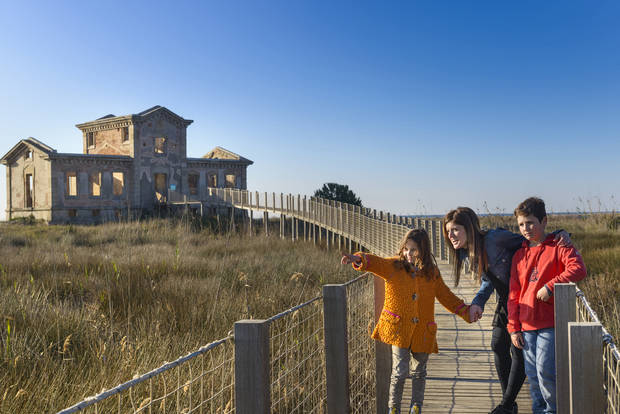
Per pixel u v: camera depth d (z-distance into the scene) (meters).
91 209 36.94
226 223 29.83
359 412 4.12
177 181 42.03
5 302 7.16
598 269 10.57
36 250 15.77
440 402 4.29
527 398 4.34
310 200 27.80
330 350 3.43
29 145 36.06
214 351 4.98
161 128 40.94
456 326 6.84
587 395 2.25
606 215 17.89
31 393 4.12
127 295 8.47
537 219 3.17
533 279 3.14
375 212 20.30
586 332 2.26
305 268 12.97
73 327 6.41
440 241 14.38
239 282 10.27
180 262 12.41
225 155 48.59
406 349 3.58
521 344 3.22
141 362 4.83
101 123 41.22
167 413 3.58
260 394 2.34
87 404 1.71
